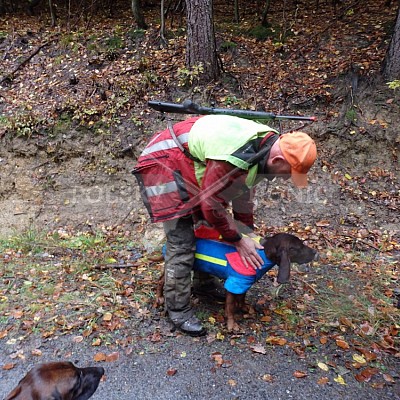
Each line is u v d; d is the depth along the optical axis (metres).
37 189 6.27
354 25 7.52
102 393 2.91
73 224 5.85
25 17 9.22
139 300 3.91
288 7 8.84
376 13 7.83
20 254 4.95
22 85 7.19
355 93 6.34
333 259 4.61
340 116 6.23
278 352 3.27
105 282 4.23
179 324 3.45
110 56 7.28
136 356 3.24
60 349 3.32
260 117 3.20
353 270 4.40
